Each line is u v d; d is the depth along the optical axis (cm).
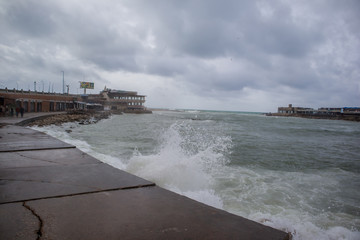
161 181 437
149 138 1450
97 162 389
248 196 508
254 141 1550
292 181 657
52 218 176
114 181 280
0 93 2805
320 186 623
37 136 755
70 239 146
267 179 657
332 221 412
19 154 451
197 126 2905
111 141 1302
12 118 1934
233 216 190
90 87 7300
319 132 2648
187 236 153
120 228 162
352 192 581
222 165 800
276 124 3909
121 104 7300
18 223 167
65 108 4397
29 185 260
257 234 159
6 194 228
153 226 167
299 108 10425
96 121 3156
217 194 500
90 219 176
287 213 434
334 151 1303
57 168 343
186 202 219
